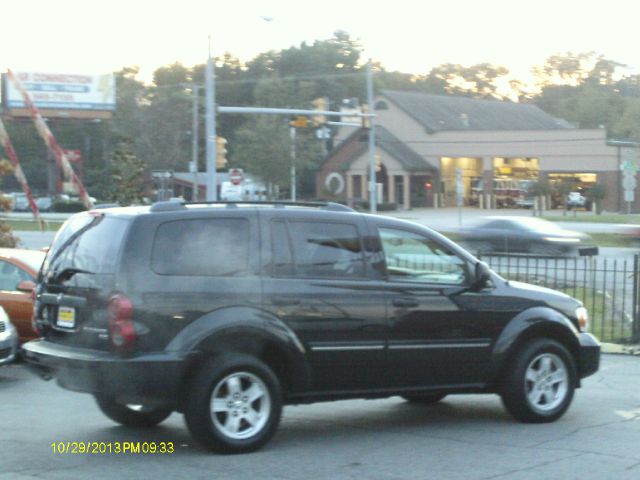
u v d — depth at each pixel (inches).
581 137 2706.7
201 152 2982.3
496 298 341.7
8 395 404.5
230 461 290.5
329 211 320.8
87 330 289.6
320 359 308.2
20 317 467.8
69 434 329.7
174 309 285.3
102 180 3171.8
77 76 3058.6
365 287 317.1
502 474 275.9
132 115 2851.9
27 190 944.3
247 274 299.6
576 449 308.0
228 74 3897.6
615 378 453.1
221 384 290.5
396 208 2822.3
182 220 294.7
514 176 2886.3
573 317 360.5
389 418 362.3
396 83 4736.7
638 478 272.1
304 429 341.1
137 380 279.0
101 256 291.1
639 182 2669.8
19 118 3051.2
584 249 1036.5
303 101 3253.0
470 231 1255.5
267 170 2377.0
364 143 2901.1
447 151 2913.4
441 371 331.9
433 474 275.9
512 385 343.3
